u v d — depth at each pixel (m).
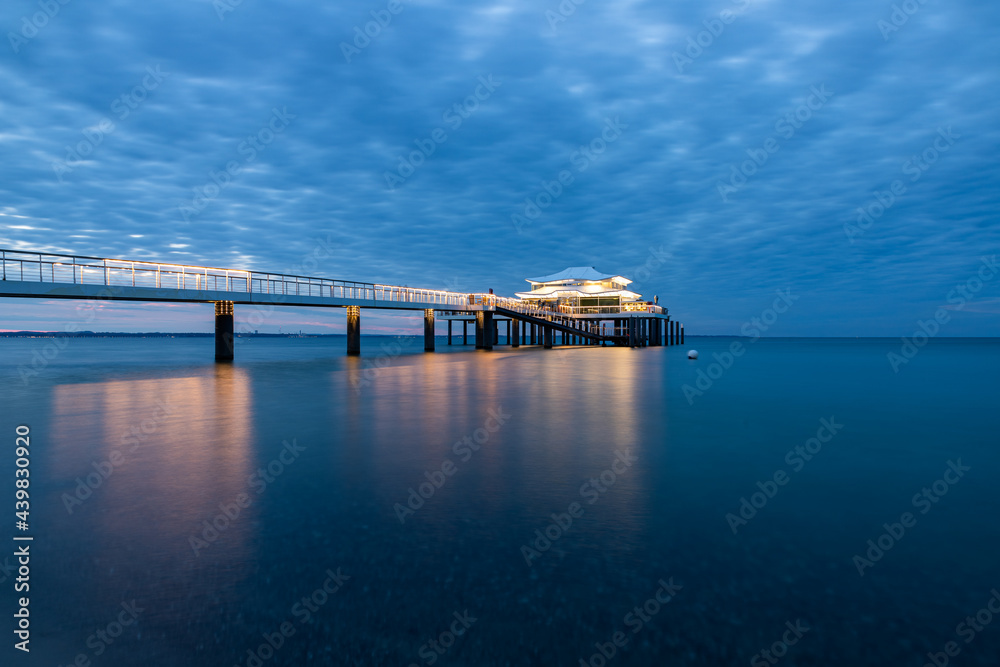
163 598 3.26
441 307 39.38
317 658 2.68
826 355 45.62
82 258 19.38
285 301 27.59
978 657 2.68
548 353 43.03
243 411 11.16
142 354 44.91
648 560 3.83
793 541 4.21
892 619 3.06
